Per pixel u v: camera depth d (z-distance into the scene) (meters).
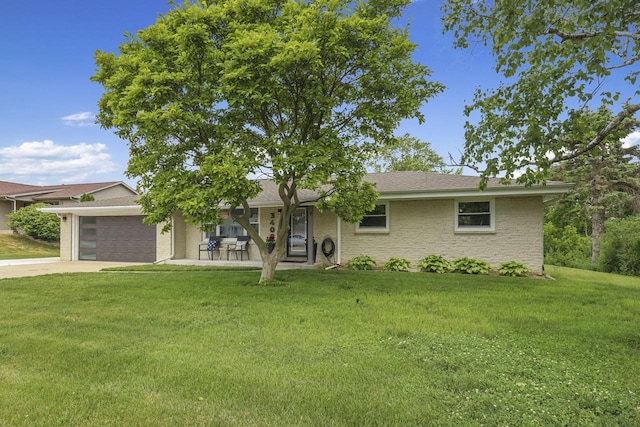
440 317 5.93
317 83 7.94
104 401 3.19
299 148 7.61
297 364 4.01
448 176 13.44
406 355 4.26
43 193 30.02
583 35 4.36
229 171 6.88
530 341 4.70
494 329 5.25
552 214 25.02
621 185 20.53
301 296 7.59
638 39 3.96
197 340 4.86
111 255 17.08
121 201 17.00
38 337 5.00
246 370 3.85
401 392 3.34
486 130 5.34
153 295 7.86
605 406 3.05
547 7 4.10
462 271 11.45
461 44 5.25
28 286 9.13
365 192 9.70
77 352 4.41
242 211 14.89
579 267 18.47
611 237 16.80
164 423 2.85
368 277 10.25
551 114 4.85
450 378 3.61
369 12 8.02
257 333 5.12
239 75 6.95
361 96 8.53
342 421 2.88
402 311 6.33
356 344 4.65
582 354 4.25
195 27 7.12
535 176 5.21
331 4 7.10
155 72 7.33
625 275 15.05
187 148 8.63
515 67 4.62
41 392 3.35
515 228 11.39
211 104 8.18
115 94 7.70
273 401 3.19
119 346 4.64
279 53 6.95
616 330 5.18
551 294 7.87
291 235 14.62
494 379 3.59
